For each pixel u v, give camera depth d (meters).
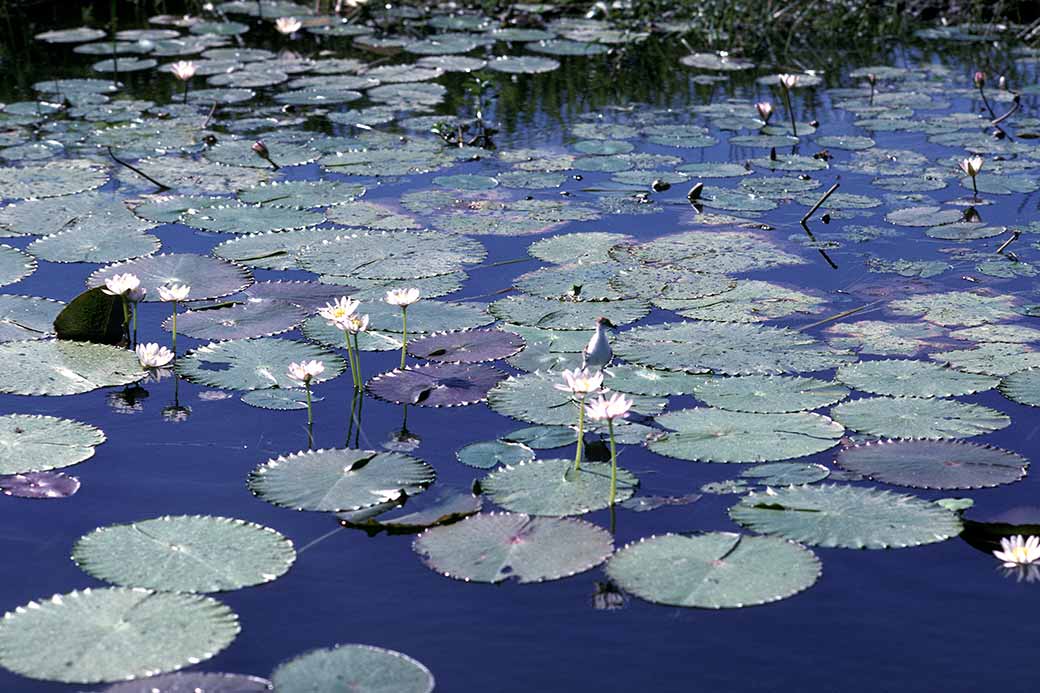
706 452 4.18
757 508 3.81
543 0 13.99
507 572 3.48
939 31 12.66
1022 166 8.06
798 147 8.65
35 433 4.32
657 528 3.74
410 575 3.48
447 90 10.41
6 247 6.32
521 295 5.74
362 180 7.84
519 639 3.18
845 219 7.04
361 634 3.19
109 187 7.52
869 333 5.27
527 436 4.35
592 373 4.83
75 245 6.40
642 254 6.34
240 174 7.85
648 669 3.06
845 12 13.02
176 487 4.00
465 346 5.12
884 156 8.35
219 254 6.32
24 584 3.42
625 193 7.55
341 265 6.14
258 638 3.17
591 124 9.25
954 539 3.66
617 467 4.11
